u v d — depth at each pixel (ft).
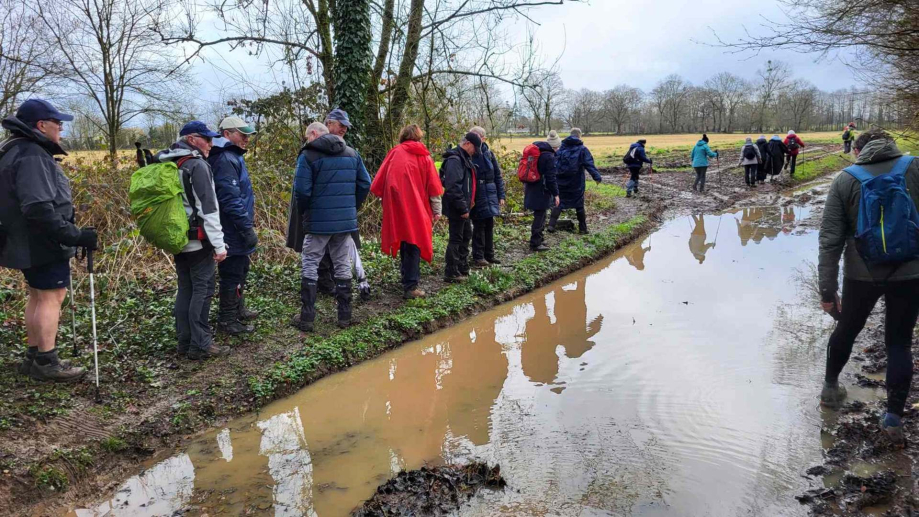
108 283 22.16
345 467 13.66
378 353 20.39
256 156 33.65
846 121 241.35
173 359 17.76
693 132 288.10
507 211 41.60
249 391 16.71
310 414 16.40
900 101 31.32
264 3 32.83
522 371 19.08
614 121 272.72
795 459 13.08
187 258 17.33
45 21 39.96
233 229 18.51
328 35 35.42
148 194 15.97
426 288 25.55
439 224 35.81
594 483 12.57
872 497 11.32
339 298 20.90
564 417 15.71
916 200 12.57
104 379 16.07
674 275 30.66
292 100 34.19
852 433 13.67
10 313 19.44
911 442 12.98
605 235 37.96
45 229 13.89
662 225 47.24
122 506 12.15
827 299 13.73
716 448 13.75
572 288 28.78
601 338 21.70
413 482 12.60
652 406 16.08
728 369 18.20
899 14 22.63
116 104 44.24
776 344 20.12
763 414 15.23
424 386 18.17
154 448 14.28
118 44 42.75
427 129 38.14
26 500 11.87
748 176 67.77
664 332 21.94
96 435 13.88
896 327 12.89
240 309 20.51
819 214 48.88
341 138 20.30
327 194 19.83
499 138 43.86
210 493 12.59
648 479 12.64
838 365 14.62
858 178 12.83
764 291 26.76
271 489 12.74
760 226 45.14
